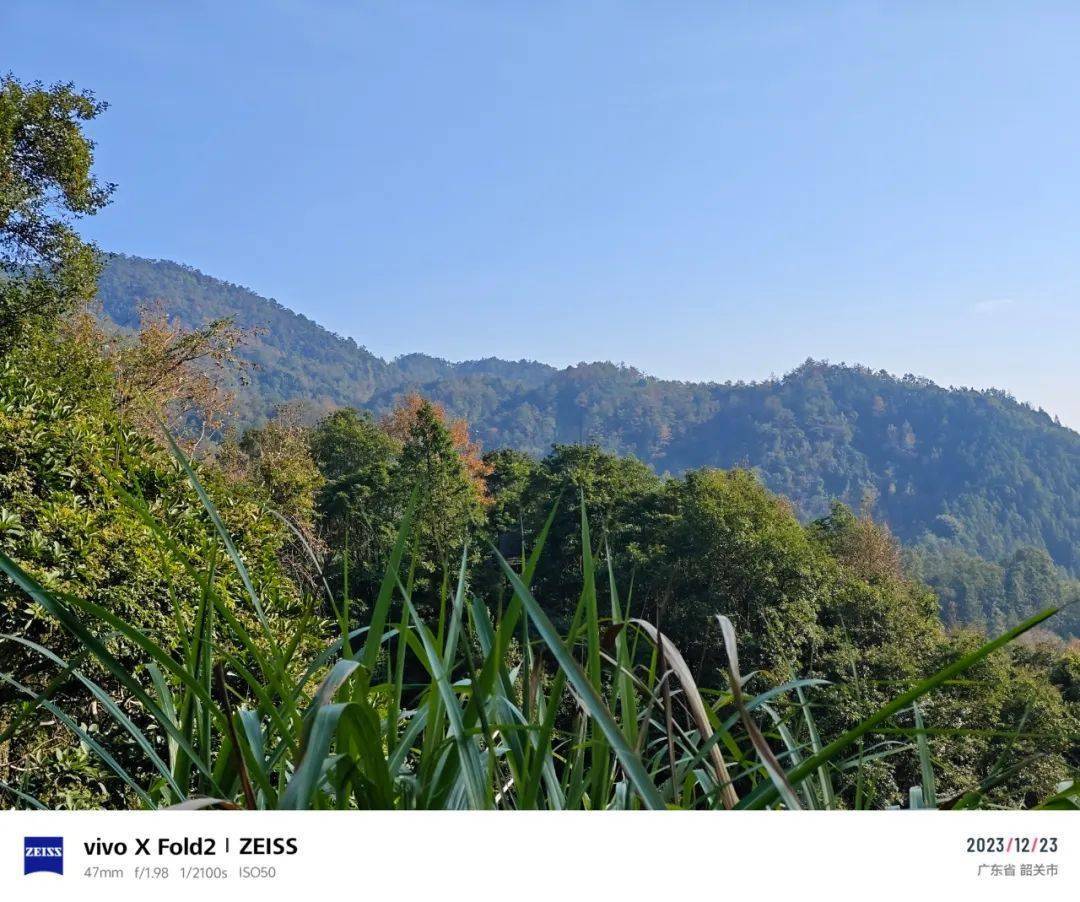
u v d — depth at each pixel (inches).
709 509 1118.4
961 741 524.1
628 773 38.1
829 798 54.2
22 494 215.6
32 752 167.2
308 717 36.1
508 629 47.4
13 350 554.9
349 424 2321.6
